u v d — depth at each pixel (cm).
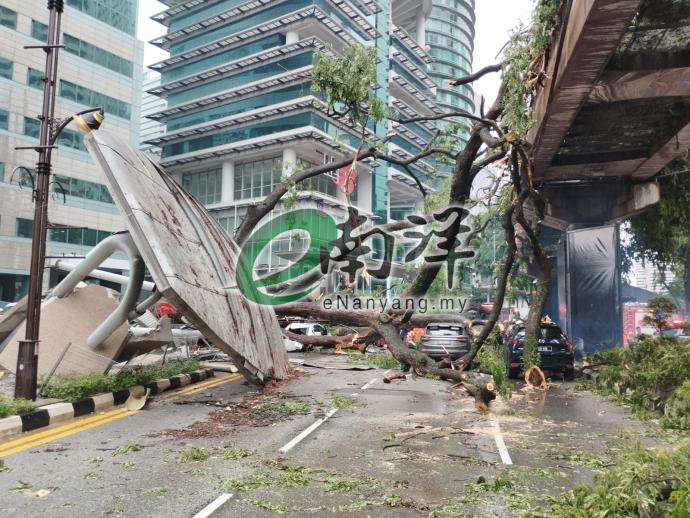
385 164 6544
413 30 10131
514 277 1584
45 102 992
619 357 1444
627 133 1414
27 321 948
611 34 855
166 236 968
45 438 764
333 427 862
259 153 5931
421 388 1353
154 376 1267
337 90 1321
